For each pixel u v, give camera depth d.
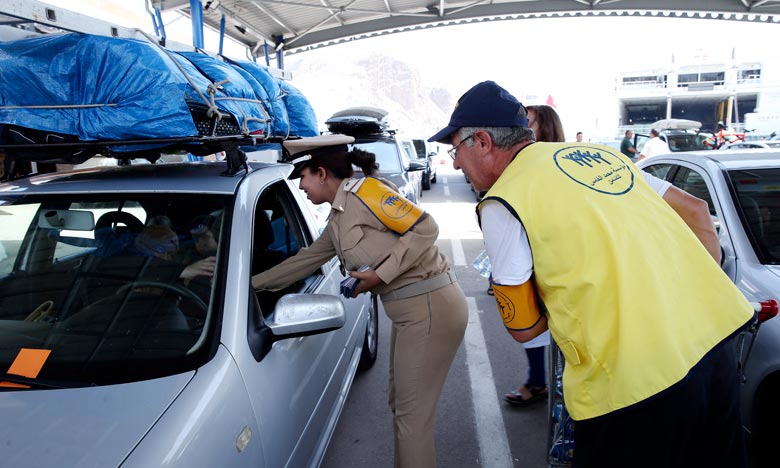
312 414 2.13
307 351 2.14
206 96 1.94
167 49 2.10
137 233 2.01
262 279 2.16
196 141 1.87
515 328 1.57
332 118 8.66
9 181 2.34
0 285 1.98
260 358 1.73
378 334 4.43
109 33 2.01
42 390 1.49
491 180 1.76
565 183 1.46
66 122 1.81
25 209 2.12
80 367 1.59
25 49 1.84
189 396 1.44
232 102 2.11
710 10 10.06
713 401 1.44
